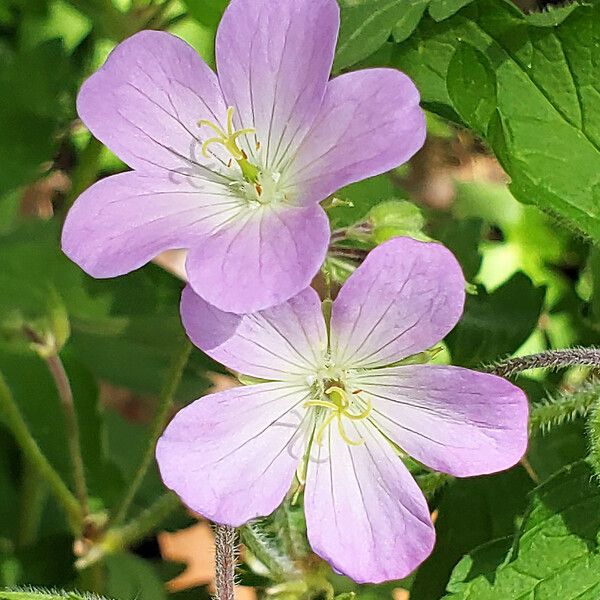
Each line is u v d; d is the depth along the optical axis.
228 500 0.16
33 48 0.22
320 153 0.16
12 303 0.21
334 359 0.17
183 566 0.23
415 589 0.19
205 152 0.17
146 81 0.16
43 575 0.22
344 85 0.16
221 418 0.16
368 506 0.16
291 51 0.16
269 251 0.16
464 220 0.21
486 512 0.19
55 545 0.22
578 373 0.21
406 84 0.16
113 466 0.23
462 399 0.16
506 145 0.17
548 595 0.17
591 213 0.18
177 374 0.19
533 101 0.18
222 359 0.16
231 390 0.16
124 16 0.21
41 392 0.23
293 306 0.16
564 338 0.22
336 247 0.17
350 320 0.16
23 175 0.22
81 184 0.22
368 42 0.18
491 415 0.16
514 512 0.19
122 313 0.22
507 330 0.20
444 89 0.18
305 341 0.16
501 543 0.17
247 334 0.16
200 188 0.17
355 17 0.18
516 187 0.18
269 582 0.18
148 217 0.16
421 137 0.15
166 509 0.20
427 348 0.16
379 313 0.16
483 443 0.16
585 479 0.17
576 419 0.20
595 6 0.17
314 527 0.16
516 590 0.17
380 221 0.17
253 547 0.17
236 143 0.17
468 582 0.17
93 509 0.22
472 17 0.18
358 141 0.16
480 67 0.17
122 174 0.16
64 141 0.25
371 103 0.16
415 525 0.16
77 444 0.20
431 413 0.16
